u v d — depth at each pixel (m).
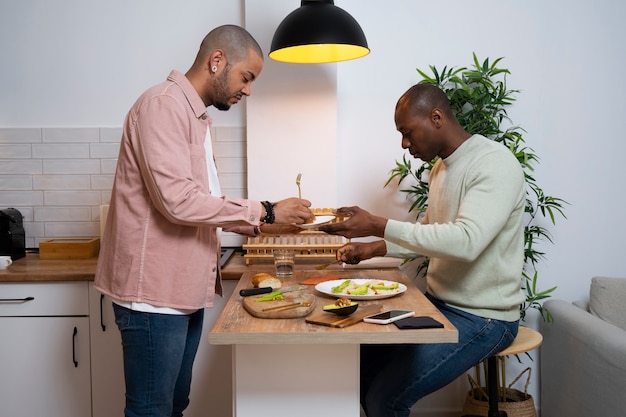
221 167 3.36
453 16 3.31
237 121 3.35
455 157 2.34
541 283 3.43
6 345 2.90
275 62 3.16
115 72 3.33
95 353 2.90
